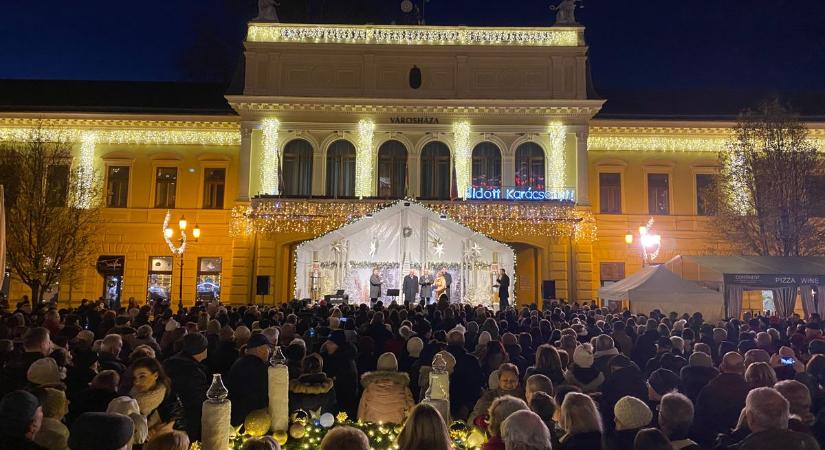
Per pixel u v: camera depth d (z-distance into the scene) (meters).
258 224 34.06
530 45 36.06
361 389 10.26
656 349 11.57
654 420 7.38
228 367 9.90
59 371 7.25
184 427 6.84
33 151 32.75
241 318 16.77
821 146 37.12
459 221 33.78
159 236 36.78
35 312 18.45
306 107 35.72
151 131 37.50
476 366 9.48
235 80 37.88
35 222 31.52
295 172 36.12
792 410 6.56
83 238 33.19
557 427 6.12
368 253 30.64
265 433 6.93
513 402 5.36
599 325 15.40
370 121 35.94
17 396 4.64
